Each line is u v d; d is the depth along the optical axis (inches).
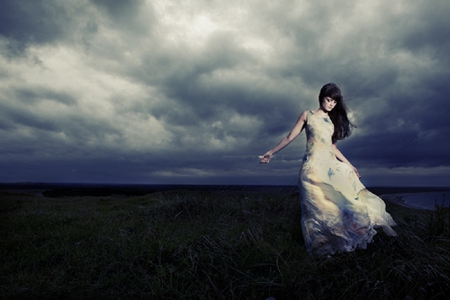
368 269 108.3
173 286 108.6
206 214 208.7
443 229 135.3
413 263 105.7
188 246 140.4
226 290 106.3
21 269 132.1
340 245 125.2
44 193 649.6
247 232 150.3
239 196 241.0
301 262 115.4
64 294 107.3
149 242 148.2
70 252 144.0
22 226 209.9
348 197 131.8
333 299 94.4
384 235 133.8
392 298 92.3
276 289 102.2
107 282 114.3
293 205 206.8
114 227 192.7
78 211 283.4
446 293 92.7
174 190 320.5
